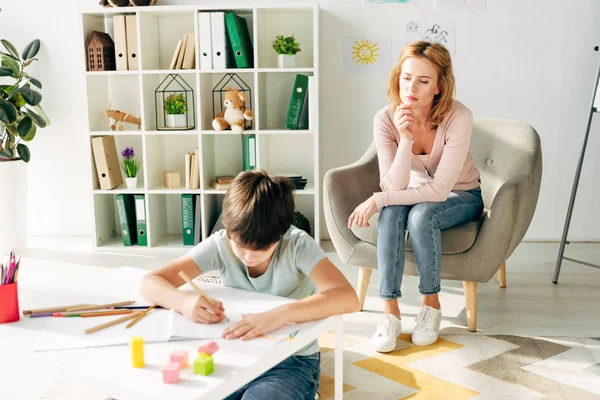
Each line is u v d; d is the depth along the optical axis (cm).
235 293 152
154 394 103
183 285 155
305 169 355
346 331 224
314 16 313
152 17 336
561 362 197
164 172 347
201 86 323
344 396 175
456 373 190
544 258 317
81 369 112
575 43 332
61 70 355
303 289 158
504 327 227
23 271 299
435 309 216
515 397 174
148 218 332
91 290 157
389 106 231
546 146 343
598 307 247
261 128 332
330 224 238
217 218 354
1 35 353
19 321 136
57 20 350
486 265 214
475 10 333
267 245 133
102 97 343
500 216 209
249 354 118
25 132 307
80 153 363
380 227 214
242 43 320
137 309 142
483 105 342
